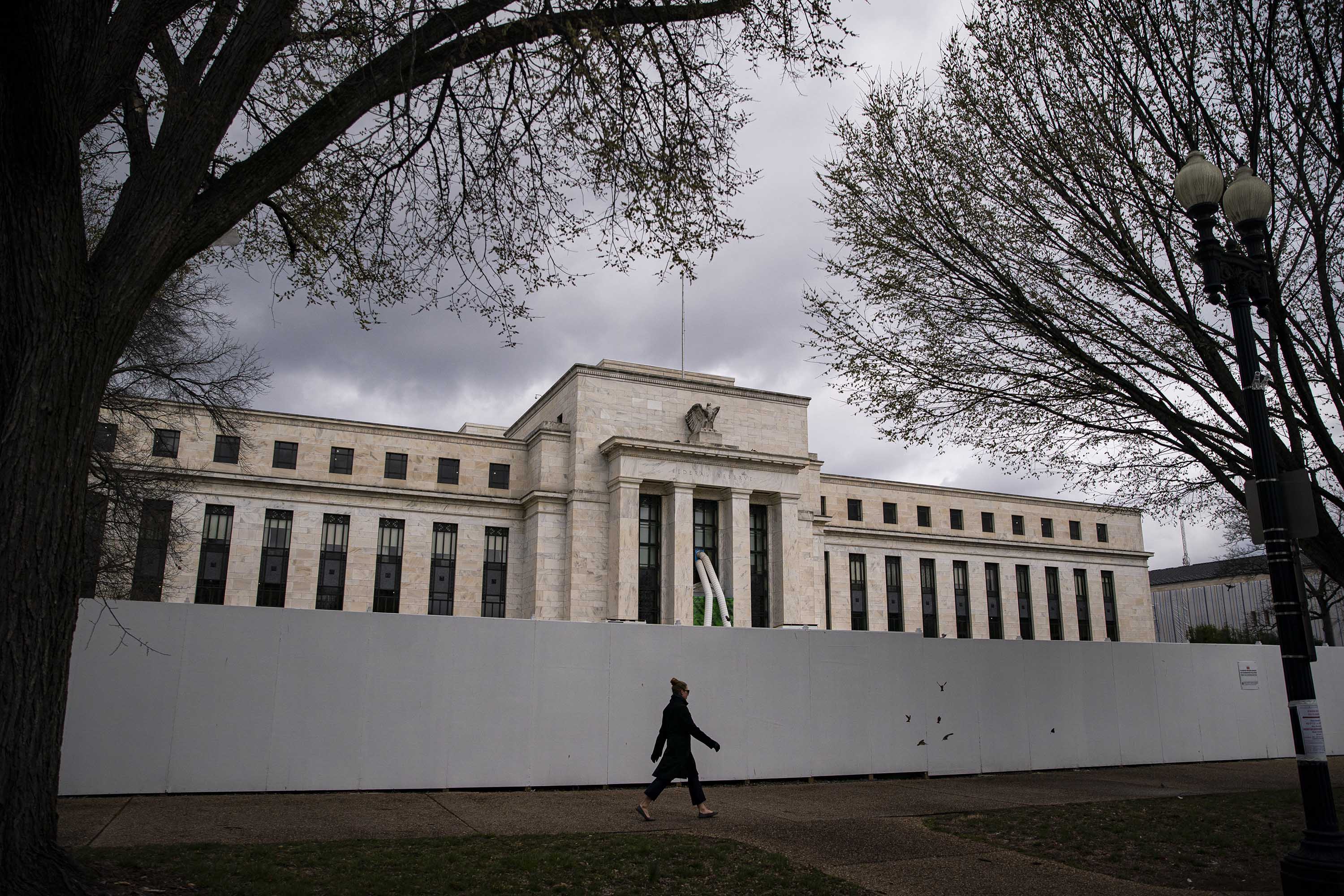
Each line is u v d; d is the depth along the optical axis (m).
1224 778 20.42
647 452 51.00
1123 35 16.03
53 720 7.08
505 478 55.62
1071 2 16.23
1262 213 10.77
